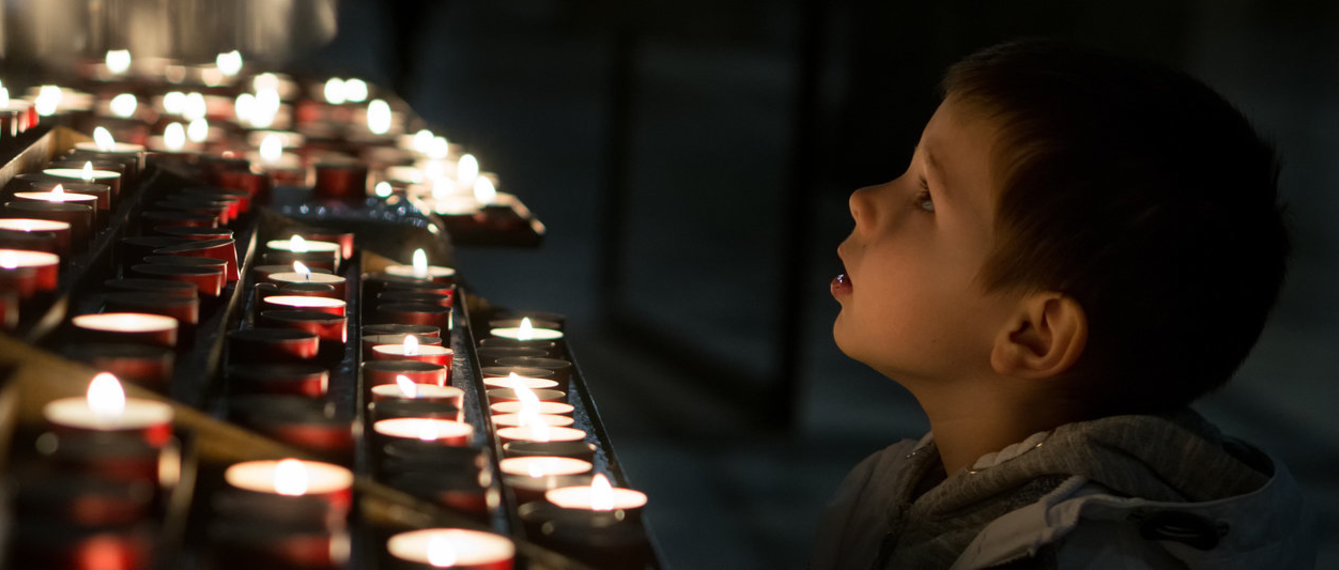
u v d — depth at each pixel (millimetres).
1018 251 1496
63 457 1053
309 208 2023
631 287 8016
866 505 1753
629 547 1204
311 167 2547
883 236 1598
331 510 1094
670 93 12461
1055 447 1484
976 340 1557
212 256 1547
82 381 1126
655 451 5426
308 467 1157
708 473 5172
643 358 7207
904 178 1625
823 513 1795
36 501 1015
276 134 3014
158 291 1392
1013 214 1498
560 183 11227
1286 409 6461
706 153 10914
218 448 1163
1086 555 1438
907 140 7711
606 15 8008
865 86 8062
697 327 7199
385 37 7492
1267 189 1508
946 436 1624
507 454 1354
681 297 7875
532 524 1220
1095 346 1502
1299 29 12648
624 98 8102
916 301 1569
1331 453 5766
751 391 5957
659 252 8781
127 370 1187
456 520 1182
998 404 1577
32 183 1589
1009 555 1439
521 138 12711
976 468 1551
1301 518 1499
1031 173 1493
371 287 1783
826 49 5707
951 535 1537
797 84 5828
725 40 7457
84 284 1399
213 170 1997
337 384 1392
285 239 1882
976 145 1536
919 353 1583
